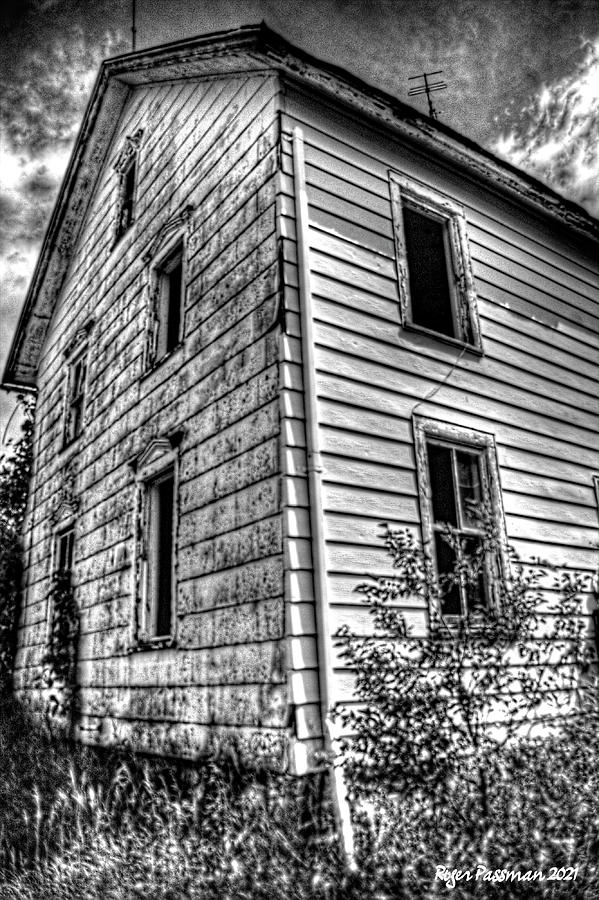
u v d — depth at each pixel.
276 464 5.04
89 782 5.85
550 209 8.05
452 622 5.52
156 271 7.93
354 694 4.52
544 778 4.41
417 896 3.48
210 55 6.66
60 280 11.89
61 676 8.30
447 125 6.81
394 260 6.37
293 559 4.76
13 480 12.20
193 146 7.45
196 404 6.34
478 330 6.93
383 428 5.69
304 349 5.30
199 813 4.93
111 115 10.12
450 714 5.09
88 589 8.21
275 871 3.83
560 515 6.97
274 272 5.50
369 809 4.34
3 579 11.32
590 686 5.06
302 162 5.82
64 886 4.21
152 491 7.25
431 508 5.80
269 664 4.73
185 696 5.70
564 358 7.84
